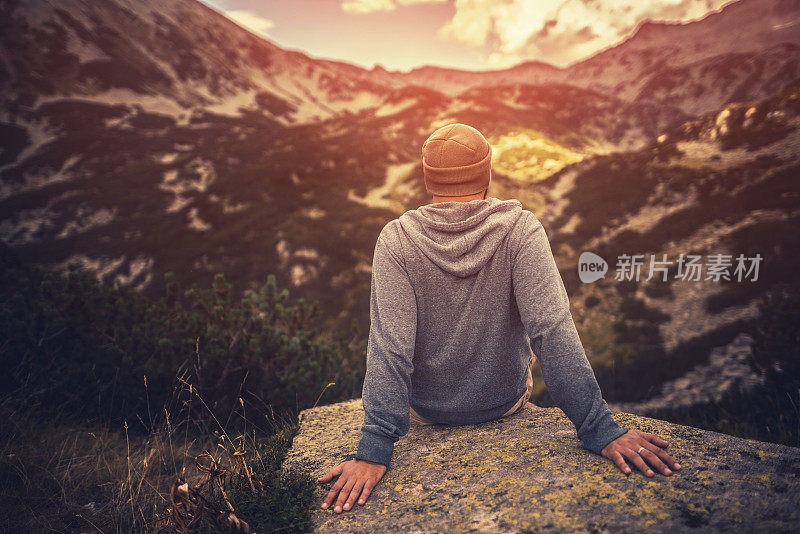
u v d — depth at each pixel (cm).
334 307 1711
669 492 97
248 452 189
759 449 113
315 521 110
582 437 115
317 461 144
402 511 107
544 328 106
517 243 115
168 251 2111
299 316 450
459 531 95
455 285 118
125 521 149
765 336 516
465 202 122
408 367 116
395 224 127
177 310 386
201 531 105
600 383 1009
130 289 409
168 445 234
